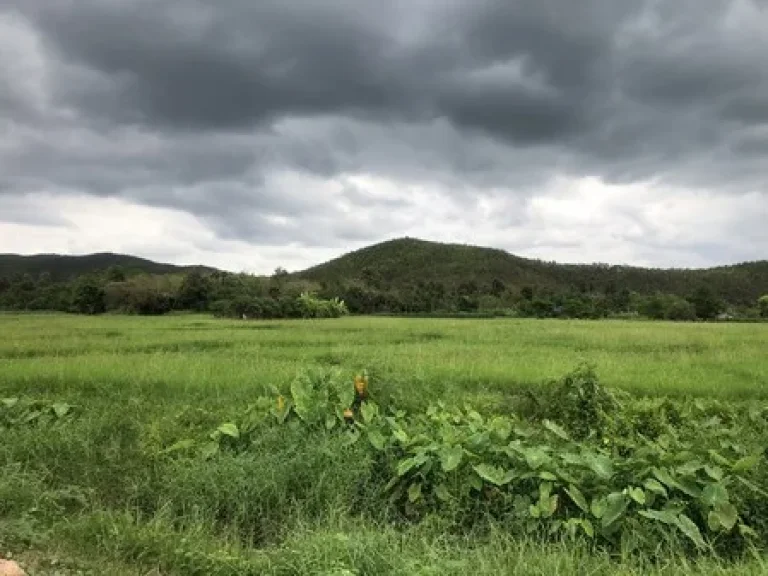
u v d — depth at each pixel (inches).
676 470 222.5
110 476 269.3
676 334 960.9
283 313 1686.8
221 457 266.4
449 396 374.3
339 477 247.0
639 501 208.7
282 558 189.8
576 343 800.3
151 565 193.9
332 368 338.0
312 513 237.8
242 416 306.8
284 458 260.4
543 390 356.8
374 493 245.1
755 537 208.2
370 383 319.0
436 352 648.4
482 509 229.1
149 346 725.3
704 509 212.2
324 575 174.2
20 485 239.3
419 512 237.6
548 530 213.5
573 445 260.1
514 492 230.2
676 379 472.7
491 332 1007.6
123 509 248.7
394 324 1300.4
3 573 167.3
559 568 181.0
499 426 268.8
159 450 283.7
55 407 340.5
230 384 430.3
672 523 202.2
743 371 523.2
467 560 188.7
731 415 350.3
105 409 354.6
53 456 281.7
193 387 427.2
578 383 330.3
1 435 293.4
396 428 271.9
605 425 314.0
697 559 195.9
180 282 2113.7
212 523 231.9
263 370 477.7
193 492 248.2
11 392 422.6
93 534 209.8
